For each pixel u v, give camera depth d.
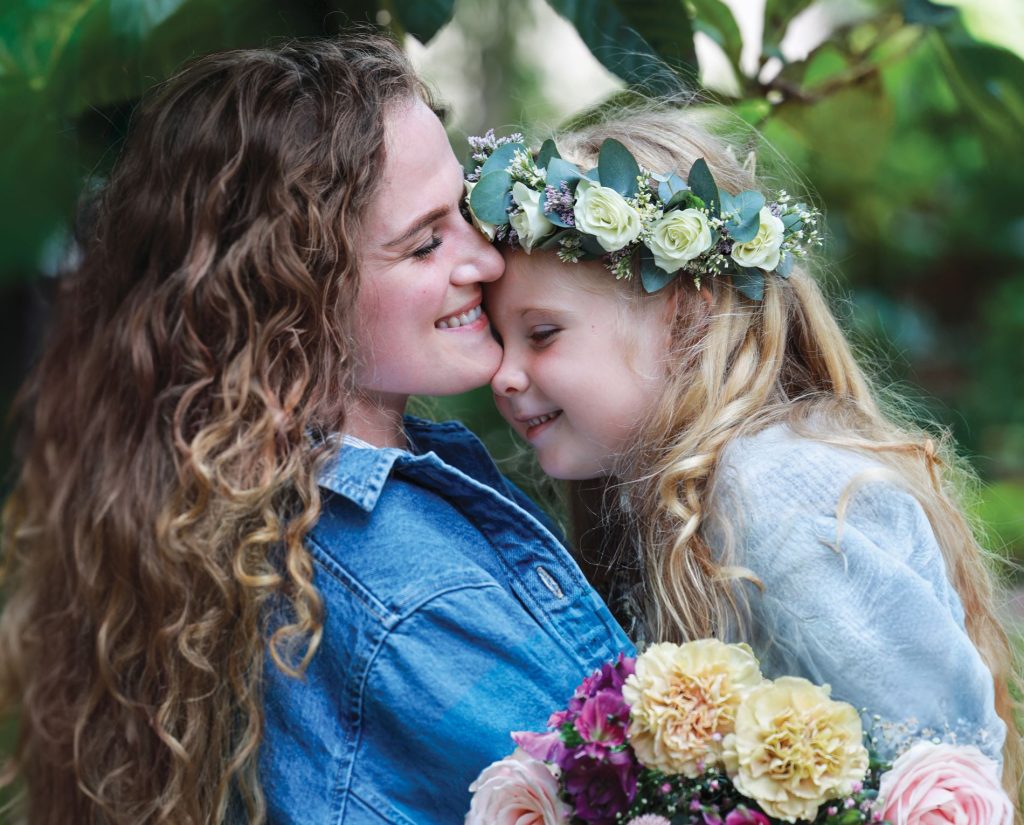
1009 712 1.83
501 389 1.73
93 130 2.07
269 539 1.43
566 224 1.63
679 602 1.58
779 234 1.69
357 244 1.55
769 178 2.25
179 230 1.54
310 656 1.41
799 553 1.48
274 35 2.00
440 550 1.47
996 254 5.91
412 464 1.53
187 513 1.43
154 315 1.52
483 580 1.46
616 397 1.68
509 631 1.44
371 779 1.42
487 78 3.89
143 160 1.61
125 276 1.59
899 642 1.44
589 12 2.09
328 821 1.41
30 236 2.01
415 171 1.59
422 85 1.73
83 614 1.52
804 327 1.83
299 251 1.52
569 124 2.19
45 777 1.55
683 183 1.69
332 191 1.53
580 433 1.72
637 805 1.29
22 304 2.20
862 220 4.92
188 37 1.96
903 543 1.53
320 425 1.53
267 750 1.48
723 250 1.68
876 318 4.92
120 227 1.61
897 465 1.62
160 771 1.49
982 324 6.07
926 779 1.28
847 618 1.44
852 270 5.32
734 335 1.69
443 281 1.62
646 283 1.65
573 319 1.67
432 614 1.41
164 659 1.44
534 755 1.33
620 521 1.84
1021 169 2.93
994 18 2.30
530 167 1.69
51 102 1.97
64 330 1.65
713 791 1.30
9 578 1.65
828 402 1.76
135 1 1.92
